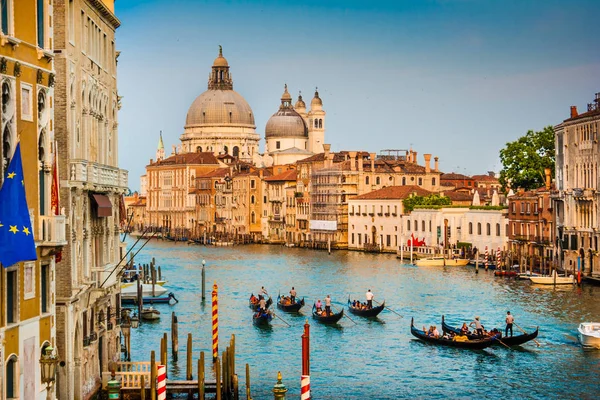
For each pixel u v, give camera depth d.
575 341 75.75
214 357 65.94
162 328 84.12
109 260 56.38
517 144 159.00
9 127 33.69
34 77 36.00
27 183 35.34
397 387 61.50
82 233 49.28
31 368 35.84
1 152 32.78
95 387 51.81
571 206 122.88
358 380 63.53
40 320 36.84
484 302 99.00
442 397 59.03
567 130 124.50
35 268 36.25
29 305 35.62
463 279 123.94
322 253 190.62
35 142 36.16
